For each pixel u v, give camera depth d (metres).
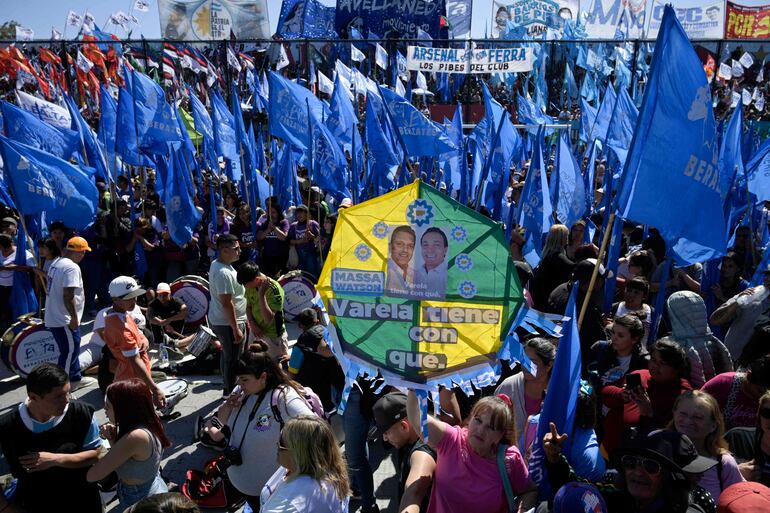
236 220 11.20
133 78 11.30
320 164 11.01
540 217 8.73
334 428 5.47
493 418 3.12
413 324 2.84
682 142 4.13
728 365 4.62
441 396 4.18
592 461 3.19
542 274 6.88
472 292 2.79
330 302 2.89
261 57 26.61
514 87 29.09
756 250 8.37
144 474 3.79
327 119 12.52
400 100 11.08
